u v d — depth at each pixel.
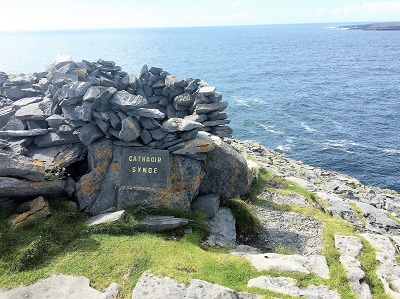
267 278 8.15
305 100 83.38
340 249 9.87
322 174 24.62
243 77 127.12
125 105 10.55
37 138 11.20
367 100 82.56
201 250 9.22
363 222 13.23
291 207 13.11
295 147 49.94
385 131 57.56
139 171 10.77
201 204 11.30
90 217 10.35
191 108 15.94
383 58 187.25
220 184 11.89
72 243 9.07
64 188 10.42
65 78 13.20
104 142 10.96
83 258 8.56
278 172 18.09
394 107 74.75
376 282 8.42
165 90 16.00
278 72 140.38
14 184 9.37
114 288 7.66
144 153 10.81
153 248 9.06
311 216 12.48
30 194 9.98
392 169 42.50
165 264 8.41
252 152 23.41
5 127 11.72
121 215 9.94
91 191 10.60
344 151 48.28
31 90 13.74
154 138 10.87
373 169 42.56
